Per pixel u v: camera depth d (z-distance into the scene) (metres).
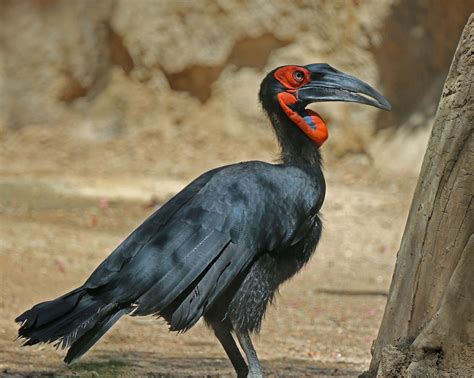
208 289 7.70
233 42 25.33
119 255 7.68
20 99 25.77
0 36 25.98
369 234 18.50
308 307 13.15
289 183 8.25
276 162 8.91
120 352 10.21
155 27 25.70
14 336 10.77
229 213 7.87
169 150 24.84
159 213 7.92
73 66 25.91
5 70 25.88
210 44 25.44
